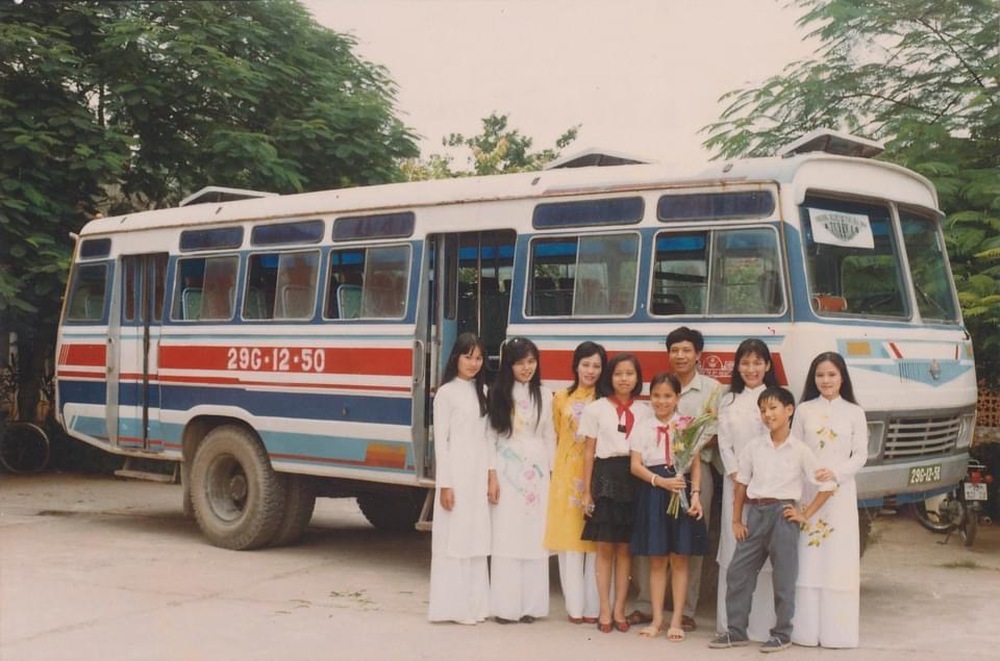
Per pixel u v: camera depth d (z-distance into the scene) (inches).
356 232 346.9
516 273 309.0
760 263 270.1
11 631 260.1
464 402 270.5
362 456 338.6
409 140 621.0
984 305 376.8
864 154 316.5
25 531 417.7
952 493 391.9
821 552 246.2
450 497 267.9
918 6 439.5
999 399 453.7
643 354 283.6
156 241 407.5
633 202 291.1
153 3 587.8
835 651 243.6
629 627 265.4
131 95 546.9
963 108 434.3
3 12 557.3
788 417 243.8
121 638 254.1
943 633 263.0
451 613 268.1
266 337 366.0
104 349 419.8
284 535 377.4
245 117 590.9
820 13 449.7
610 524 255.1
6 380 630.5
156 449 402.6
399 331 330.6
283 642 251.3
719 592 256.8
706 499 265.7
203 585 316.5
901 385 278.7
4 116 518.0
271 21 612.1
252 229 377.1
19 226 521.0
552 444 272.8
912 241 306.5
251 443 372.5
